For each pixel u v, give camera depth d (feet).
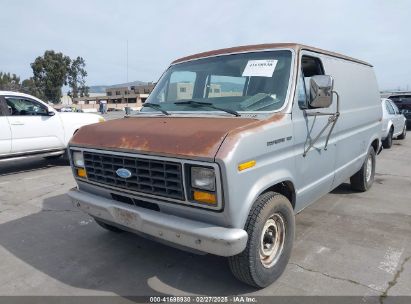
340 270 11.93
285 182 11.60
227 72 13.12
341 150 15.60
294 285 11.08
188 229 9.30
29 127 27.99
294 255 13.00
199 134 9.57
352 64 17.39
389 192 21.21
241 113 11.44
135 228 10.53
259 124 10.15
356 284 11.07
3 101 26.89
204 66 13.97
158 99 14.49
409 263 12.37
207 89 13.41
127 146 10.43
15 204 19.88
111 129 11.81
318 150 13.28
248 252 9.94
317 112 12.62
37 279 11.83
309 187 12.91
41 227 16.40
